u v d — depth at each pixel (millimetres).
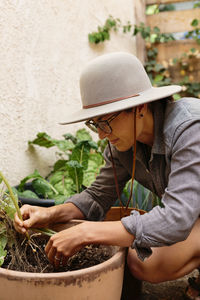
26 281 879
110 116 1015
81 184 1617
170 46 3398
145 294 1434
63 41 2166
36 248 1206
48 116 2023
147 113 1111
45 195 1666
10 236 1135
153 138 1162
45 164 2006
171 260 1188
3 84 1628
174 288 1484
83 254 1194
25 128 1808
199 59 3365
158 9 3391
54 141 1843
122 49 3088
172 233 976
